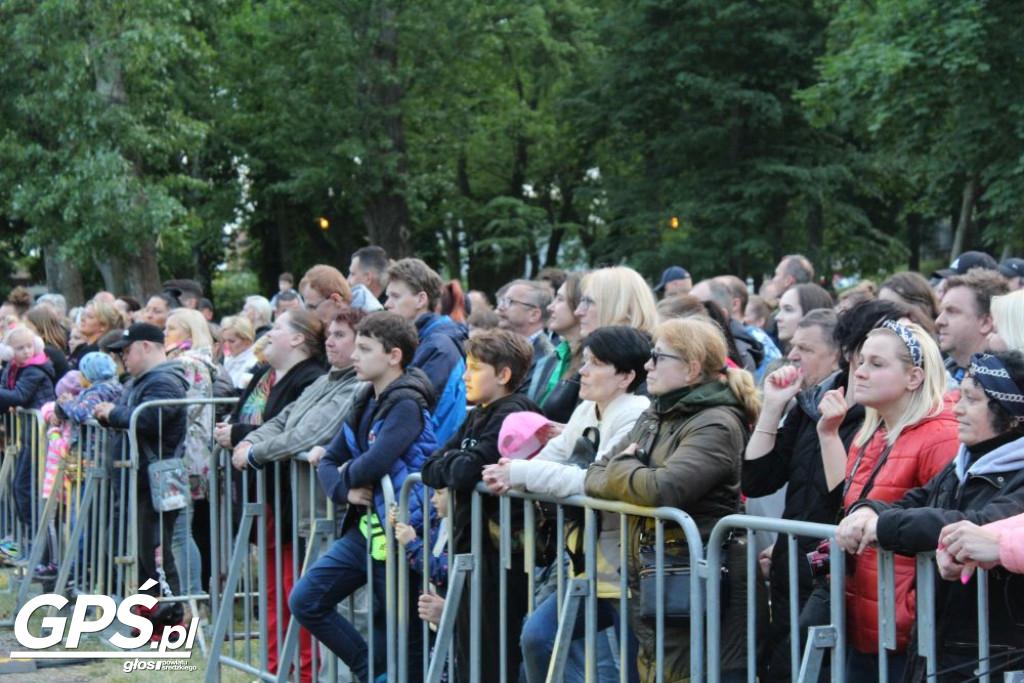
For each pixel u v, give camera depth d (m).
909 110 21.25
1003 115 20.20
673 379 4.31
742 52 31.30
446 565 5.32
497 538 5.04
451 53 30.09
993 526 3.12
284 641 6.56
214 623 6.89
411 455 5.55
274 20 30.50
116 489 7.77
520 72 35.47
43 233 21.97
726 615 4.09
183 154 29.39
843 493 4.19
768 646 4.22
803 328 5.10
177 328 8.26
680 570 4.13
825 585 3.95
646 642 4.26
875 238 33.31
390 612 5.50
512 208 34.06
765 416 4.36
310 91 30.28
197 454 7.71
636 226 33.12
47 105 21.50
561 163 36.88
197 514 7.93
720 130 30.91
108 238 22.17
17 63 22.06
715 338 4.33
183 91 28.27
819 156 30.95
